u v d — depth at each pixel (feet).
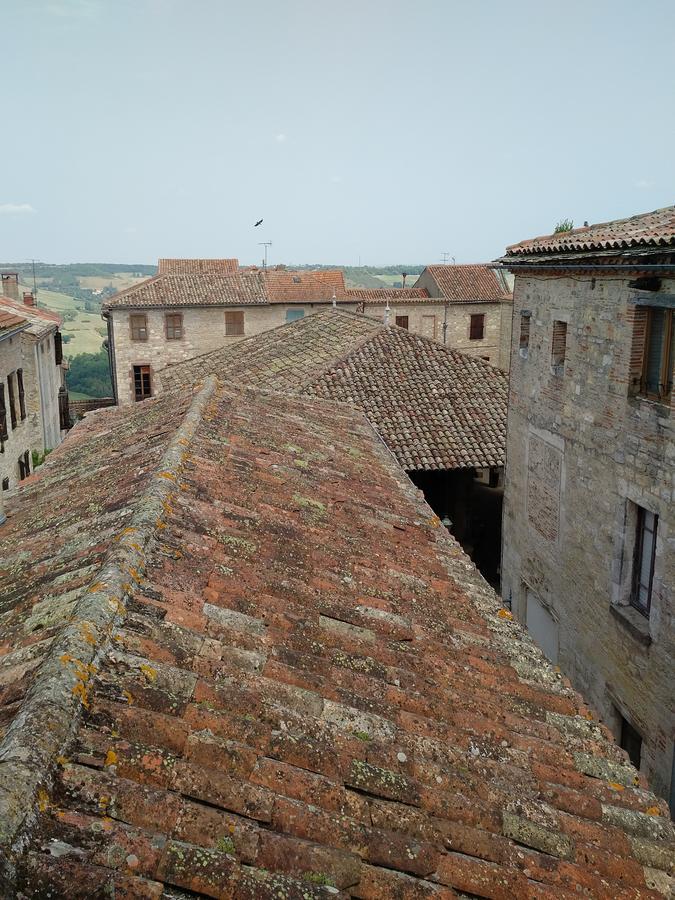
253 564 17.07
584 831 11.78
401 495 27.35
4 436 61.05
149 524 16.40
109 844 8.20
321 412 36.94
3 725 9.63
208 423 27.07
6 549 18.39
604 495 33.76
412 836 10.29
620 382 31.63
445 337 126.82
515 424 45.52
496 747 13.24
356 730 12.13
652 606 29.71
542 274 39.45
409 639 16.21
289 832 9.54
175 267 138.31
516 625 18.72
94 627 11.72
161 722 10.36
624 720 33.71
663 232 26.09
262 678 12.51
